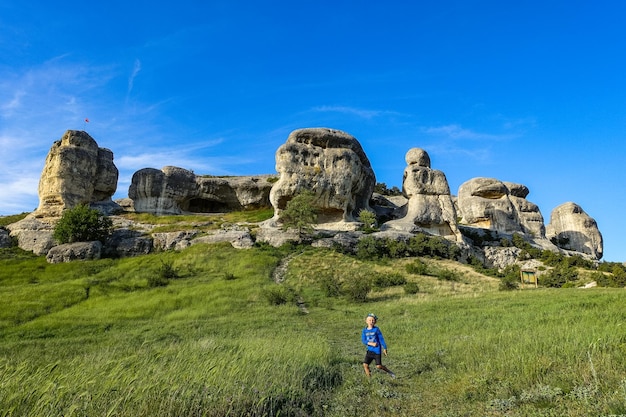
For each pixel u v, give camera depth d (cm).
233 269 3666
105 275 3566
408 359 1210
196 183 6444
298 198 4694
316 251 4303
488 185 6444
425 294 2947
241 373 863
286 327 2005
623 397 626
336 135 5500
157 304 2658
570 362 844
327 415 784
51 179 5234
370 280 3147
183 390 721
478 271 4269
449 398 822
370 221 5244
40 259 4206
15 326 2253
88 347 1706
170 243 4572
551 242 6550
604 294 2222
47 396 628
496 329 1477
